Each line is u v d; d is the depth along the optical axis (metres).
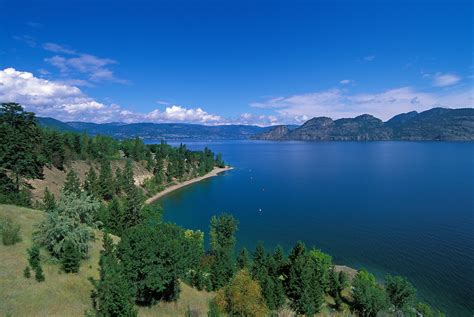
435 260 94.50
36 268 44.47
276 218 141.12
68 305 39.72
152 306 48.22
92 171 139.25
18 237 52.25
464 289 78.62
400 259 95.88
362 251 102.25
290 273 60.94
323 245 108.25
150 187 184.62
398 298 65.88
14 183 101.31
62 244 49.97
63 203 56.81
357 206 157.25
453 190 188.25
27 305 37.47
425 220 132.00
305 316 54.59
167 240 50.66
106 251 56.53
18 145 101.38
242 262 73.06
